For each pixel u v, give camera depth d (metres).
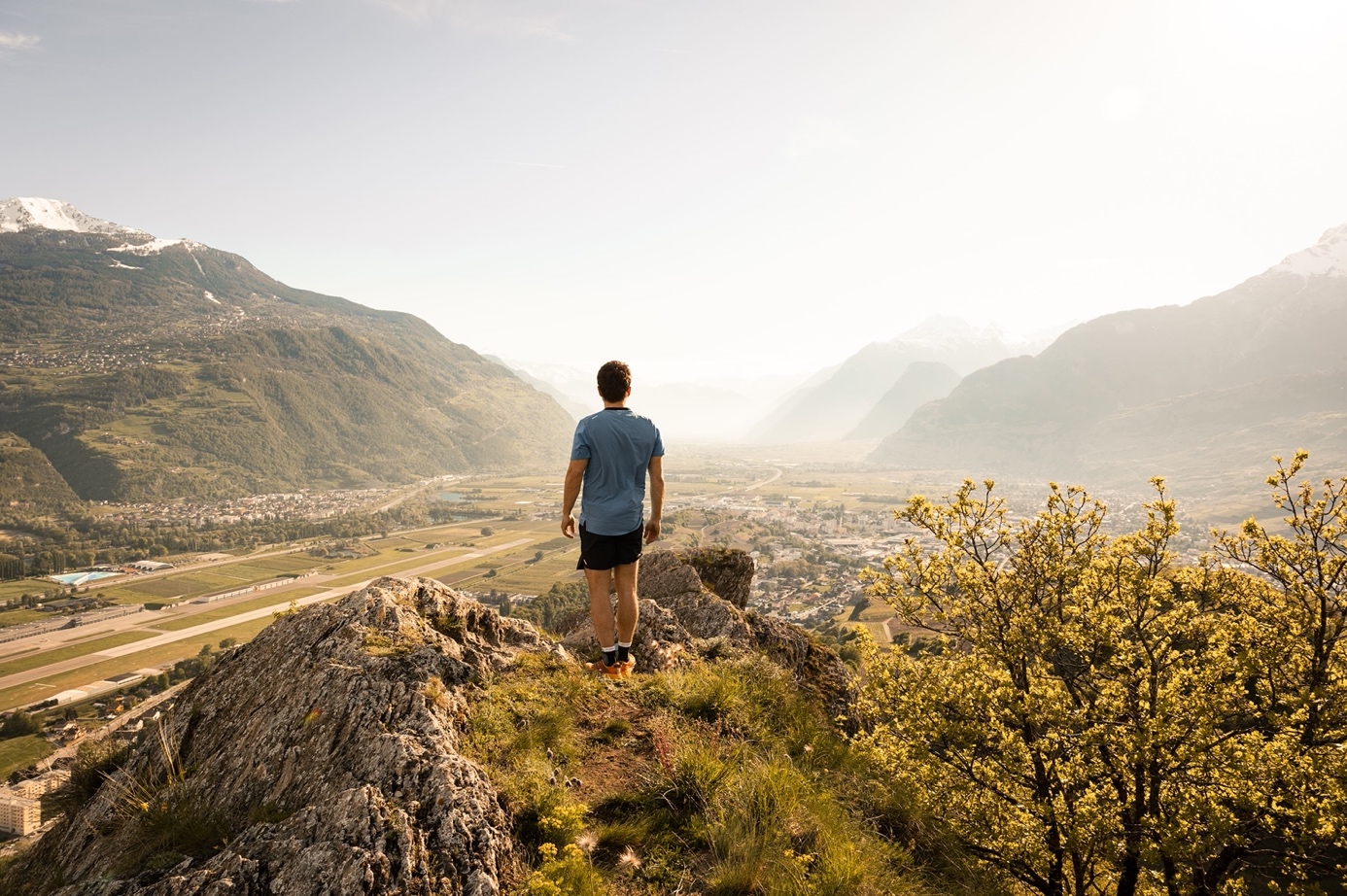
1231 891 7.95
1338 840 7.12
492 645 6.90
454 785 4.02
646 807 5.03
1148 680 7.95
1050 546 8.62
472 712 5.18
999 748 8.14
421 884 3.47
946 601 9.05
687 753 5.50
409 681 5.01
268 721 4.91
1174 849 7.05
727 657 9.74
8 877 4.73
